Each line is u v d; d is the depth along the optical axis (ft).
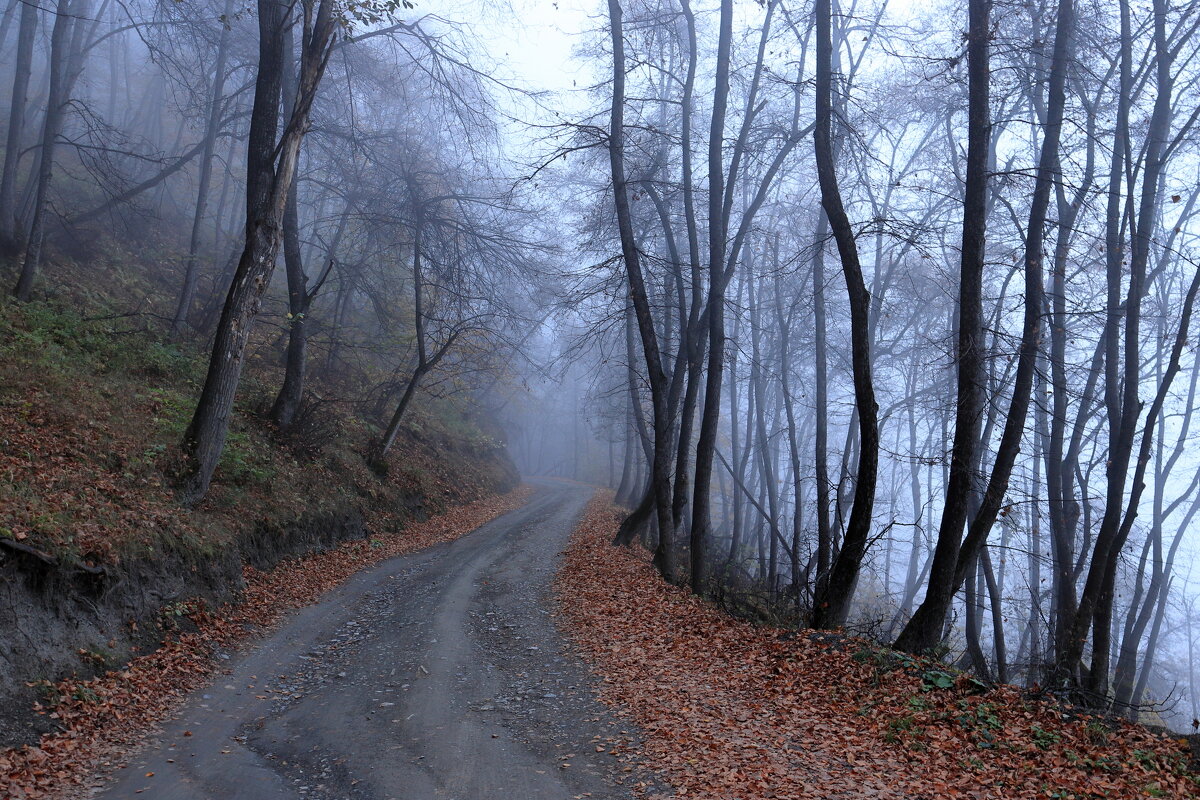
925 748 22.63
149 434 43.96
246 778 22.26
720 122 53.31
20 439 35.47
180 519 39.11
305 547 52.31
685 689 28.55
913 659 29.76
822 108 36.76
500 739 24.67
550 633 38.27
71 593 28.43
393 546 64.23
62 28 57.47
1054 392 53.47
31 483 32.07
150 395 49.70
